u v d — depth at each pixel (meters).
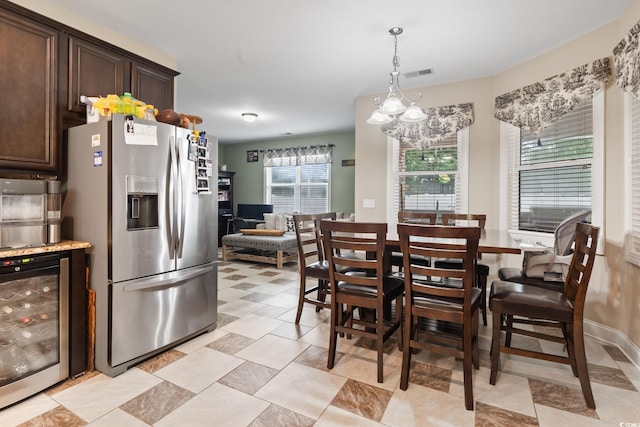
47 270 1.92
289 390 1.91
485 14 2.52
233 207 8.92
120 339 2.09
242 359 2.28
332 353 2.14
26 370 1.87
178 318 2.44
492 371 1.95
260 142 8.47
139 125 2.17
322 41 2.96
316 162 7.58
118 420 1.65
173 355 2.33
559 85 3.00
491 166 3.77
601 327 2.65
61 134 2.33
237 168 8.89
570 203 3.05
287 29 2.75
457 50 3.13
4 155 2.06
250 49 3.12
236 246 5.83
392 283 2.29
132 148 2.13
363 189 4.58
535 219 3.40
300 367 2.17
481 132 3.82
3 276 1.74
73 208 2.25
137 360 2.18
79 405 1.77
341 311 2.51
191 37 2.88
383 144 4.45
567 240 2.40
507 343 2.38
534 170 3.40
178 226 2.42
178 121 2.51
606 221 2.66
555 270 2.40
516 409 1.73
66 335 2.01
